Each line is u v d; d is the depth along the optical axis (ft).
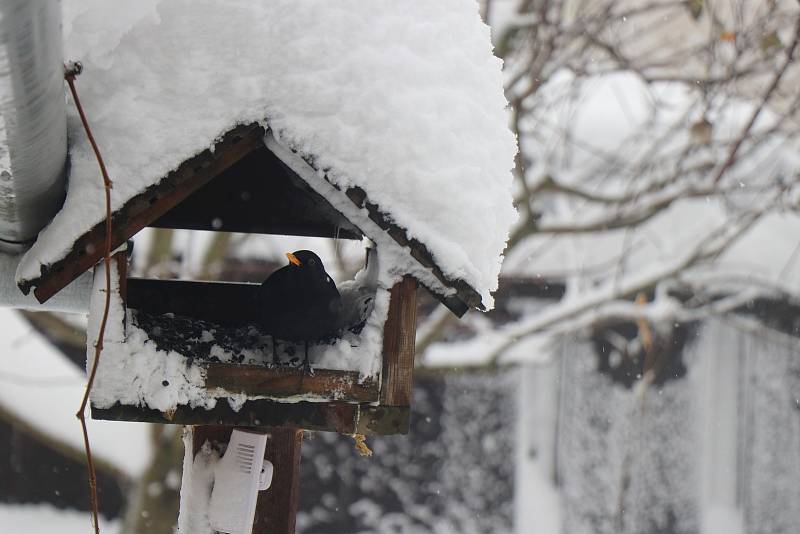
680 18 29.55
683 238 33.22
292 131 10.66
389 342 11.57
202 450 12.60
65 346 35.50
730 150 26.17
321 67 10.86
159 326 12.48
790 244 36.04
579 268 32.73
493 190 11.69
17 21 6.92
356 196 10.81
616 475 39.55
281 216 14.43
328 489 39.88
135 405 10.87
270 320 12.16
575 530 39.73
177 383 11.00
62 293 12.15
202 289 14.33
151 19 10.83
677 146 31.86
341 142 10.72
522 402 41.11
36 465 37.88
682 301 36.09
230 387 11.14
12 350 28.25
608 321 31.48
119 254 10.75
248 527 11.99
